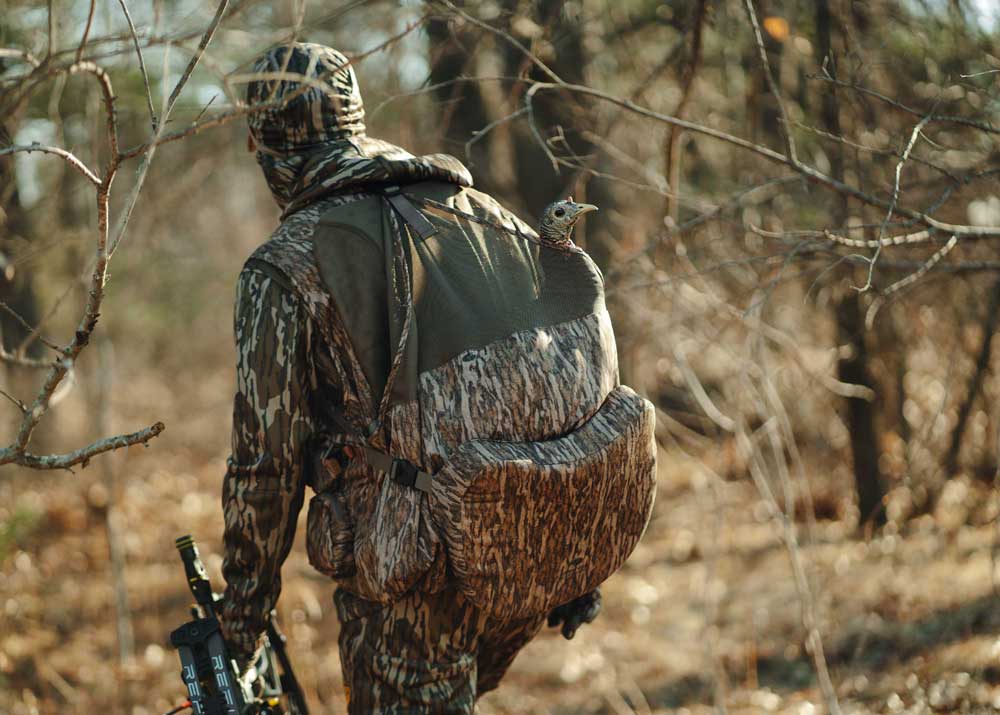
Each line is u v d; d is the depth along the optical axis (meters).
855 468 7.81
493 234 2.70
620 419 2.64
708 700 5.49
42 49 3.36
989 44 4.46
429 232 2.60
